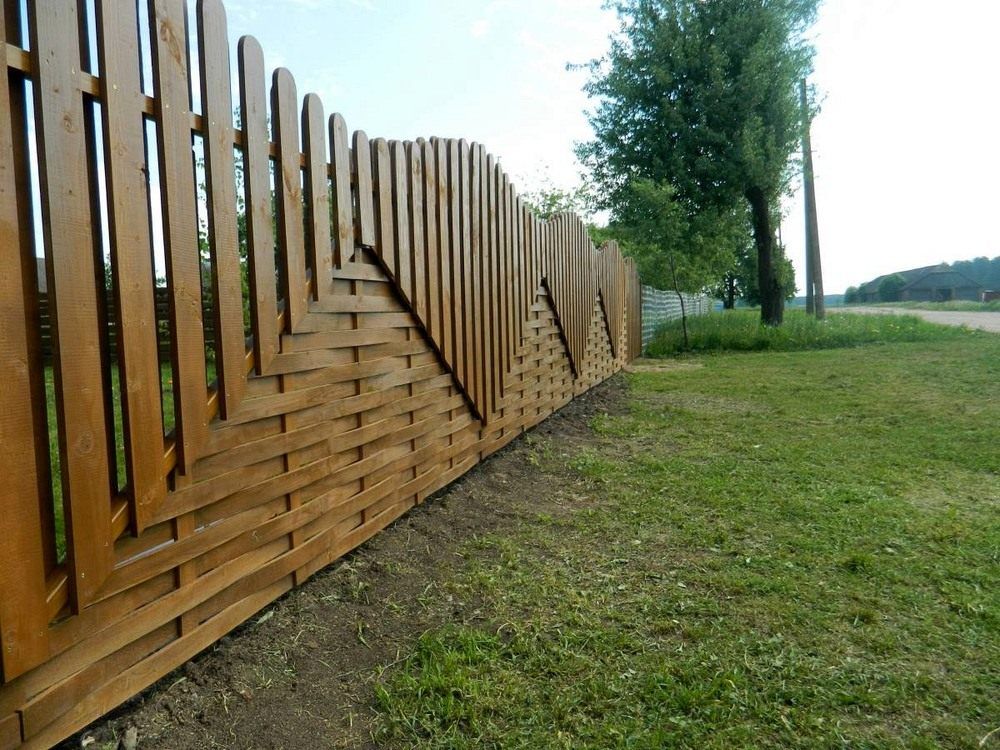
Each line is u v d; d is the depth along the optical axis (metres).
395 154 3.31
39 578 1.53
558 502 4.14
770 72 16.66
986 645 2.44
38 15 1.49
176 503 1.97
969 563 3.15
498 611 2.72
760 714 2.05
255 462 2.34
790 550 3.34
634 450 5.46
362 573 2.93
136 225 1.77
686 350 15.12
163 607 1.95
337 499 2.90
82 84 1.61
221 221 2.13
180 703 1.98
